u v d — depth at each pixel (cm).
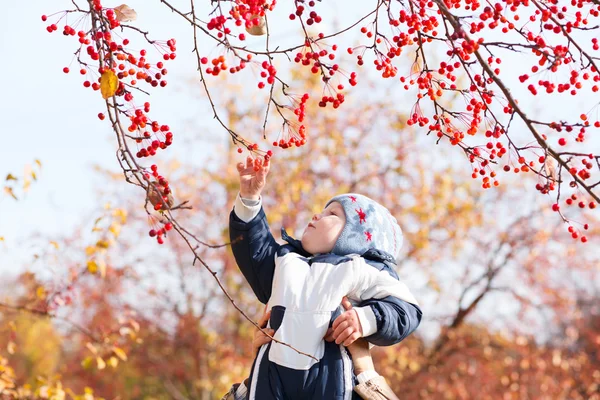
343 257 333
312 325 308
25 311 642
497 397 1288
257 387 307
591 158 290
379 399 304
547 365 1327
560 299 1341
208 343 1391
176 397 1438
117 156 278
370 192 1291
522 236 1318
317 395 301
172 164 1399
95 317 1234
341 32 321
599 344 1385
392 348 1248
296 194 1273
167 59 304
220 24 305
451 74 321
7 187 546
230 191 1404
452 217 1294
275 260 337
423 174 1298
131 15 300
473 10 319
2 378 575
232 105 1387
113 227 626
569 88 303
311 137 1292
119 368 1414
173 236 1366
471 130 318
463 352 1323
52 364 1452
